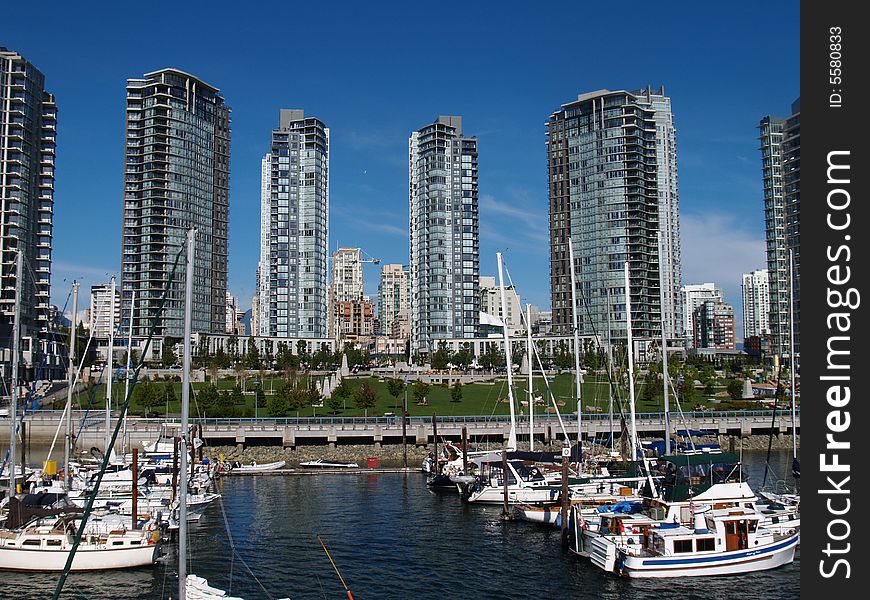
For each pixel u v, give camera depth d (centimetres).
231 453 11719
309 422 12738
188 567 5647
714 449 9519
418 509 7788
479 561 5816
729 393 16425
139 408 14062
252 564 5750
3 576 5316
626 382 15962
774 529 5756
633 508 6181
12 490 6438
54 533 5534
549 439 12006
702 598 4934
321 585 5256
